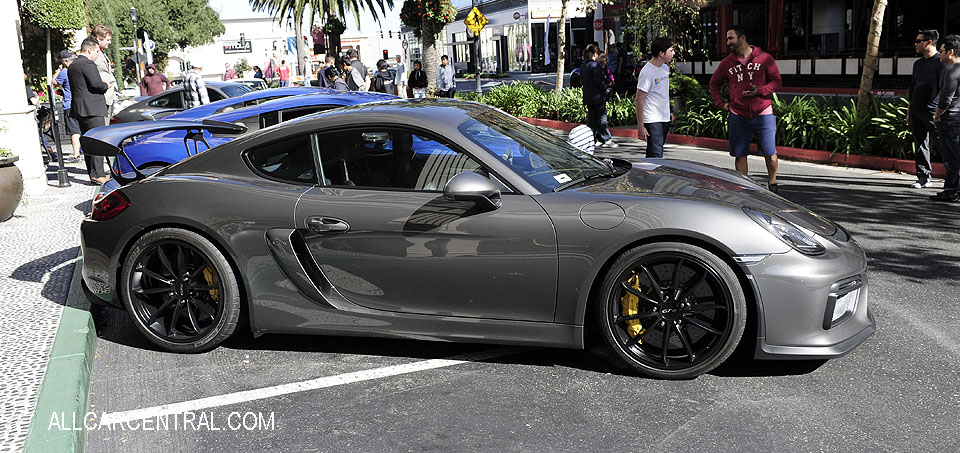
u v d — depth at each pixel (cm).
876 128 1039
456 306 365
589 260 340
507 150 378
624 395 336
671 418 313
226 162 402
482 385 354
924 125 817
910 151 986
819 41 2145
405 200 365
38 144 940
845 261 338
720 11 2402
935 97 799
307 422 325
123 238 402
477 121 397
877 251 568
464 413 326
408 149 374
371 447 301
